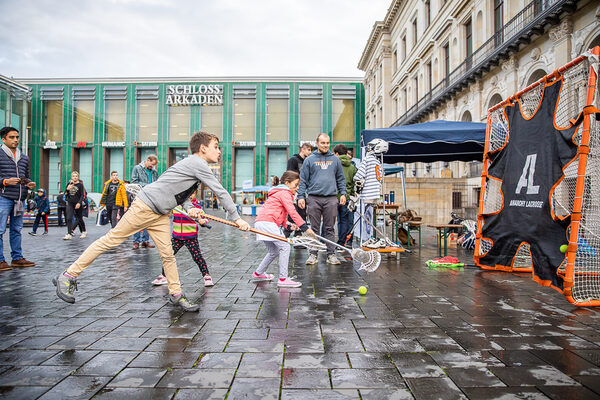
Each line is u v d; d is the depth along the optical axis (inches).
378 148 267.1
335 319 121.3
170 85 1724.9
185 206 147.0
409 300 146.3
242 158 1750.7
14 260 219.3
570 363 88.4
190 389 75.4
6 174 210.1
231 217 138.8
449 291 161.9
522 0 623.8
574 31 497.0
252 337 104.6
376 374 82.3
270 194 181.0
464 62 783.7
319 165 233.8
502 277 193.8
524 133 193.3
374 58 1487.5
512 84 630.5
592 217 152.8
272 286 171.0
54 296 150.1
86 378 80.0
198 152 134.6
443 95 866.1
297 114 1715.1
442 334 107.9
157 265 225.9
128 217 124.1
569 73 163.2
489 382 78.8
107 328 111.6
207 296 151.8
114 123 1732.3
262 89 1721.2
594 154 154.9
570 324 117.3
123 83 1732.3
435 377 81.0
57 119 1752.0
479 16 755.4
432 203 639.8
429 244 357.1
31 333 107.1
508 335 107.3
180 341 101.3
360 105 1721.2
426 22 1032.2
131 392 74.2
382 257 267.6
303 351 94.9
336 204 235.1
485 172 230.5
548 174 171.3
